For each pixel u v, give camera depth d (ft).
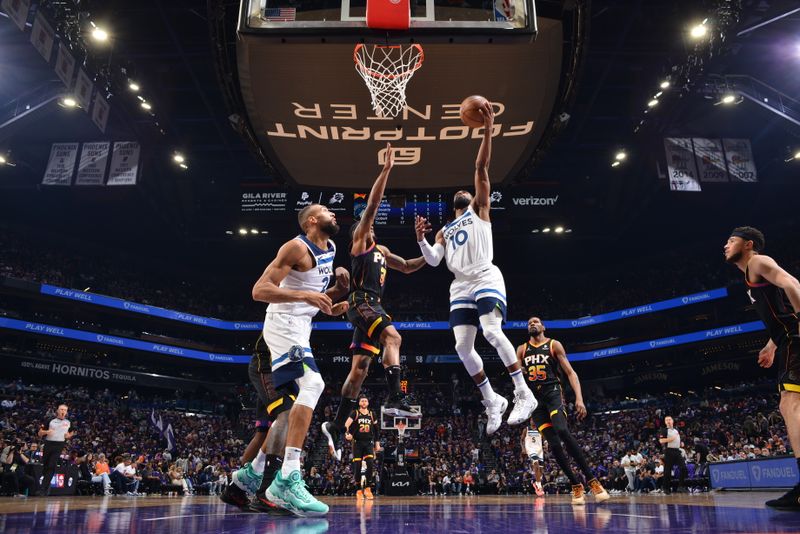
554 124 54.44
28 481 38.58
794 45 71.05
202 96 82.99
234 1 48.80
